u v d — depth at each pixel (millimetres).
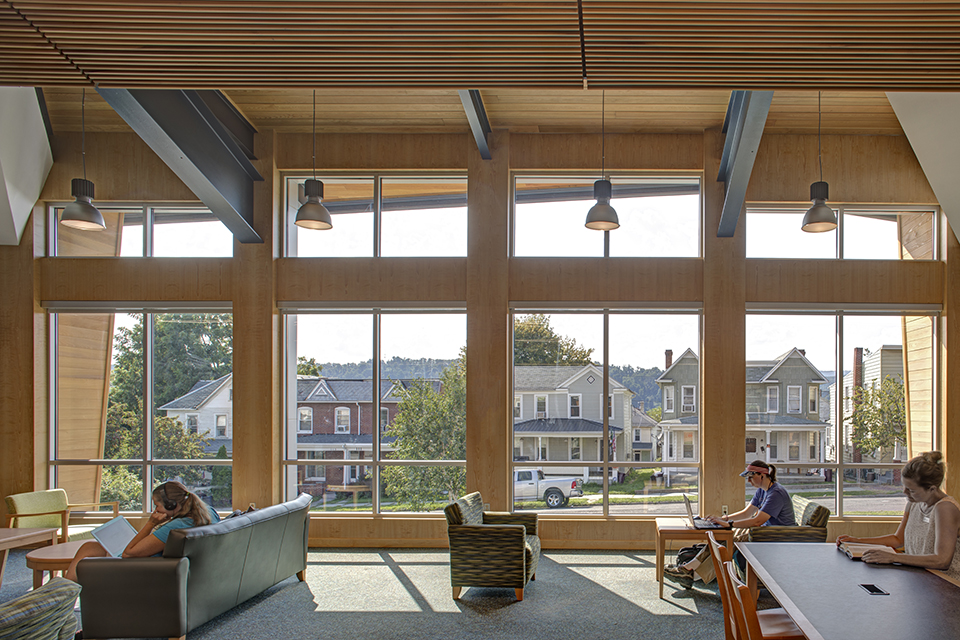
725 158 6488
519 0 2633
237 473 6770
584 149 6863
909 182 6738
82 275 7000
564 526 6668
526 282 6852
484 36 2895
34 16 2744
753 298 6738
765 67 3146
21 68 3186
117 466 7000
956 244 6668
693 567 5129
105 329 7047
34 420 6828
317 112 6484
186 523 4195
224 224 6516
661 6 2660
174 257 7012
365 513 6855
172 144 5180
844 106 6180
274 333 6906
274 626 4375
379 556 6332
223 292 6965
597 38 2902
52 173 6984
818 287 6750
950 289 6637
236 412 6809
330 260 6949
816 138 6781
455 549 4961
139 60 3123
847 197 6742
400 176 7059
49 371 7008
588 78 3301
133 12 2725
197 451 6992
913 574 2830
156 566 3898
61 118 6758
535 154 6895
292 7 2682
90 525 6625
